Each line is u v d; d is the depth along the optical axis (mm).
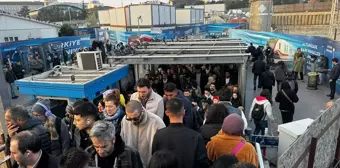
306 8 39219
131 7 40812
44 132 3115
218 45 11094
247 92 11555
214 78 10008
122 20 43688
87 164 2000
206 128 3152
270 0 22562
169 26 46938
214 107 3238
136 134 2971
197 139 2572
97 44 17844
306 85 12430
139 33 22891
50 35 27844
